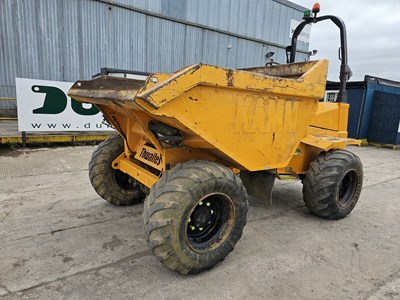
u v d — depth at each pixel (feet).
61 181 12.97
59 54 30.09
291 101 7.85
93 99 7.58
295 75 10.17
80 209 10.19
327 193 9.77
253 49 44.24
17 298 5.85
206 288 6.43
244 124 6.88
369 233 9.59
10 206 10.18
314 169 10.00
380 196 13.71
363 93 30.14
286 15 46.68
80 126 20.36
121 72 20.52
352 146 31.09
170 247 6.13
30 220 9.20
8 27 27.50
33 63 29.12
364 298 6.37
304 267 7.44
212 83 5.89
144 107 5.29
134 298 6.02
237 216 7.08
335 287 6.70
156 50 35.50
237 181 6.89
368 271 7.39
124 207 10.51
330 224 10.15
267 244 8.53
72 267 6.92
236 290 6.42
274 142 7.74
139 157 8.78
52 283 6.34
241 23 41.81
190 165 6.62
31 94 18.44
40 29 28.81
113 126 9.27
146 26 34.22
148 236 6.13
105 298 5.98
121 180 10.50
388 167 20.57
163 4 34.71
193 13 37.22
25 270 6.72
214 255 6.87
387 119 29.84
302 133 8.52
